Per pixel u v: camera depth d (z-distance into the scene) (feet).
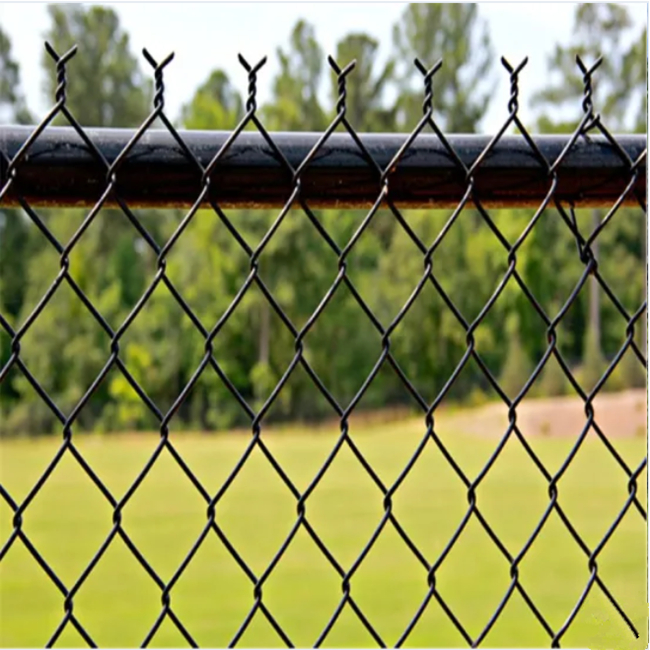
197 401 118.52
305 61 127.85
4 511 72.08
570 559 51.24
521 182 3.86
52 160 3.35
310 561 54.44
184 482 84.23
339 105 3.61
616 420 98.27
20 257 121.08
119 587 49.60
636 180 3.97
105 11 137.59
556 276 103.45
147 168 3.44
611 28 119.75
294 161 3.58
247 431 117.50
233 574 51.67
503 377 110.11
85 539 61.72
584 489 73.72
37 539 61.98
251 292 115.14
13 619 42.83
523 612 41.06
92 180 3.41
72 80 137.69
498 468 85.66
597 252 100.94
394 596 45.78
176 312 117.39
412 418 113.91
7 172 3.30
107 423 117.50
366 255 113.50
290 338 116.26
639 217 95.55
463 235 106.52
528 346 109.09
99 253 121.39
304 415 118.01
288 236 111.24
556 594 43.78
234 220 111.55
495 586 46.85
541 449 92.84
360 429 114.83
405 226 3.74
